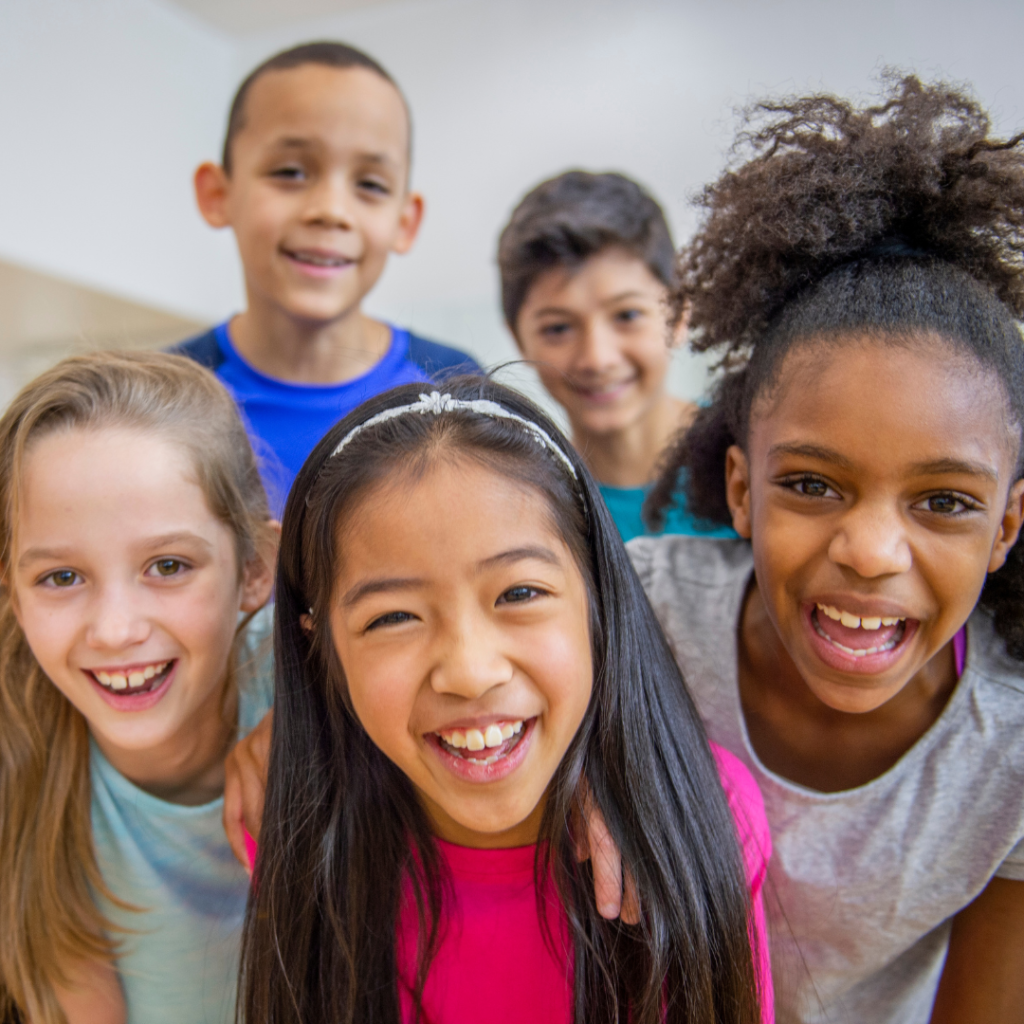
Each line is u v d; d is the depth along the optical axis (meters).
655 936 0.74
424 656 0.67
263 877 0.79
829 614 0.77
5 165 2.50
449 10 2.99
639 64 2.72
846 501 0.74
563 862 0.78
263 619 1.00
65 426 0.85
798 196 0.81
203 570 0.87
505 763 0.69
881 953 0.92
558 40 2.83
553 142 2.85
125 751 0.93
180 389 0.93
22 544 0.84
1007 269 0.80
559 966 0.79
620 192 1.51
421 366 1.60
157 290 2.96
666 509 1.14
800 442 0.73
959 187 0.77
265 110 1.41
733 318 0.91
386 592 0.67
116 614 0.81
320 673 0.80
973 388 0.71
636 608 0.81
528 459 0.72
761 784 0.92
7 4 2.53
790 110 0.88
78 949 0.92
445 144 3.02
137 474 0.83
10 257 2.51
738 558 0.98
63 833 0.93
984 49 2.28
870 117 0.84
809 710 0.89
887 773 0.87
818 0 2.47
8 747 0.94
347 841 0.80
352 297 1.46
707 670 0.94
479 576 0.67
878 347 0.72
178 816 0.93
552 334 1.50
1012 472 0.75
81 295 2.83
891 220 0.80
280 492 1.27
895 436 0.70
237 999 0.81
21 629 0.92
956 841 0.85
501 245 1.59
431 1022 0.81
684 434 1.07
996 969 0.87
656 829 0.77
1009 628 0.85
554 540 0.71
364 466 0.71
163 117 3.01
